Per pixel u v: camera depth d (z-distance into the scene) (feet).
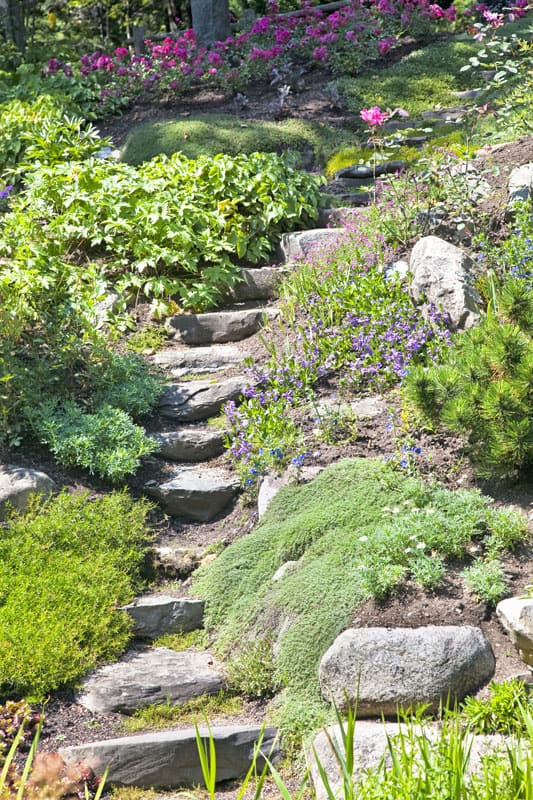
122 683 14.57
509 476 16.51
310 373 21.83
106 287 26.48
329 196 30.96
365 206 30.09
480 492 16.49
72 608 15.62
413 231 25.09
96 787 12.93
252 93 41.09
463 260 22.52
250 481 19.56
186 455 20.90
